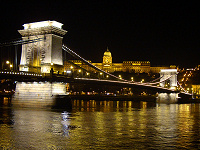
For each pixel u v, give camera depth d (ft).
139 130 131.03
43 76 213.66
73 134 118.93
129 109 264.11
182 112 236.02
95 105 321.93
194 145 104.27
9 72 186.19
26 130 126.52
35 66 230.89
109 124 147.54
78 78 251.80
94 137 113.70
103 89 616.39
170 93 412.77
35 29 231.09
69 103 219.20
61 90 227.61
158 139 112.57
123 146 100.99
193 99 448.24
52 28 225.56
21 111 198.18
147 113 220.64
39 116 173.17
